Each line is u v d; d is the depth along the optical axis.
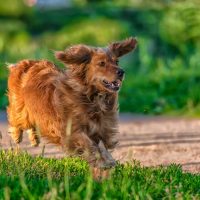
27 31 42.84
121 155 13.43
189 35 29.80
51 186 8.45
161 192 9.13
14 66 12.04
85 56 10.34
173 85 22.72
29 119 11.64
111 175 9.45
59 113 10.43
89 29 37.59
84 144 10.23
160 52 32.09
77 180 9.21
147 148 14.32
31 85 11.24
